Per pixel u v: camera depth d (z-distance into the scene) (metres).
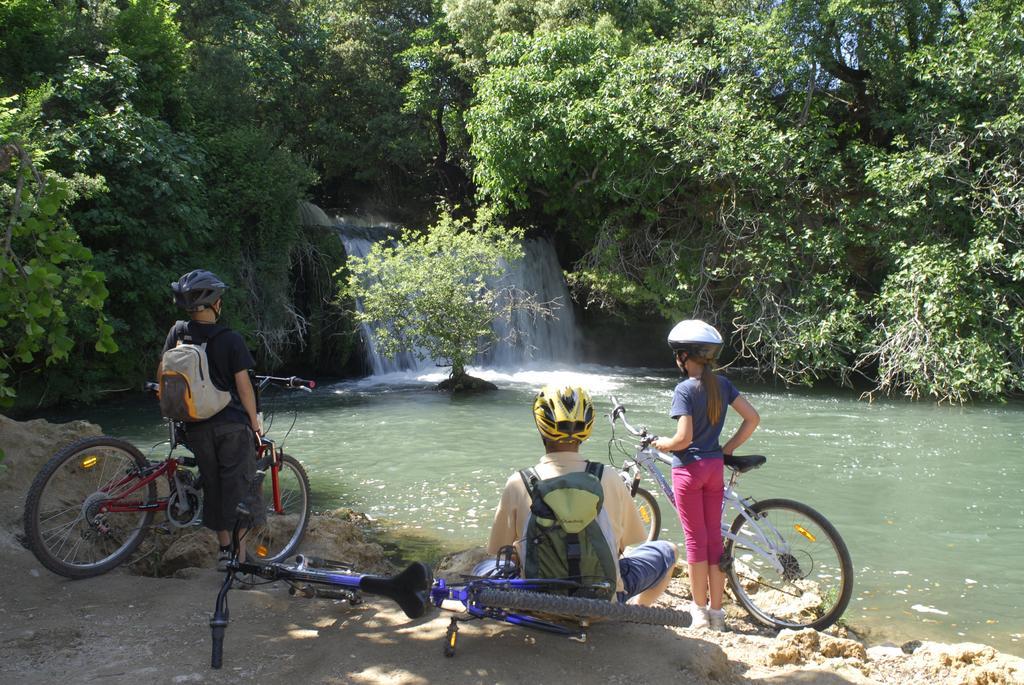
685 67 18.25
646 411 14.34
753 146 17.50
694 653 3.54
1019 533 7.15
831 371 18.59
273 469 5.06
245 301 18.03
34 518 4.20
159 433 12.39
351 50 27.52
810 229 18.23
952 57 17.02
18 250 6.66
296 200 19.39
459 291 16.67
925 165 16.64
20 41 15.85
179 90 18.44
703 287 18.41
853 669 3.83
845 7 17.89
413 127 27.62
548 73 19.59
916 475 9.36
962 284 15.76
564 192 21.17
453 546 6.75
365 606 4.19
